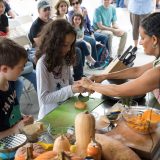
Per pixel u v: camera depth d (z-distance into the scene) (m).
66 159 0.89
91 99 1.79
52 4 4.70
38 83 1.86
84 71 4.44
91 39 4.59
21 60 1.40
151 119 1.34
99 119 1.48
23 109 3.20
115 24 5.38
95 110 1.65
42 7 3.95
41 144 1.14
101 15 5.15
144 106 1.62
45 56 1.83
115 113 1.50
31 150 1.02
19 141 1.17
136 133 1.29
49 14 4.01
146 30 1.33
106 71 2.04
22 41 3.91
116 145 1.12
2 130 1.48
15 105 1.60
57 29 1.77
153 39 1.32
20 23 4.53
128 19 7.10
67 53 1.92
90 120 1.07
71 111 1.64
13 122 1.55
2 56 1.36
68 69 2.00
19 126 1.44
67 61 1.95
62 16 4.44
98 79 1.82
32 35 3.90
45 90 1.84
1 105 1.49
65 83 1.97
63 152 0.91
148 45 1.36
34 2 6.55
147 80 1.32
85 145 1.05
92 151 0.98
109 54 5.00
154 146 1.21
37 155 1.01
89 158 0.92
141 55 4.84
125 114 1.42
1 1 3.96
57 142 1.03
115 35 5.13
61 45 1.79
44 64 1.84
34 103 3.32
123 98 1.63
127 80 1.86
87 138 1.05
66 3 4.43
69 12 4.62
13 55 1.36
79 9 4.71
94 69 4.51
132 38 5.66
